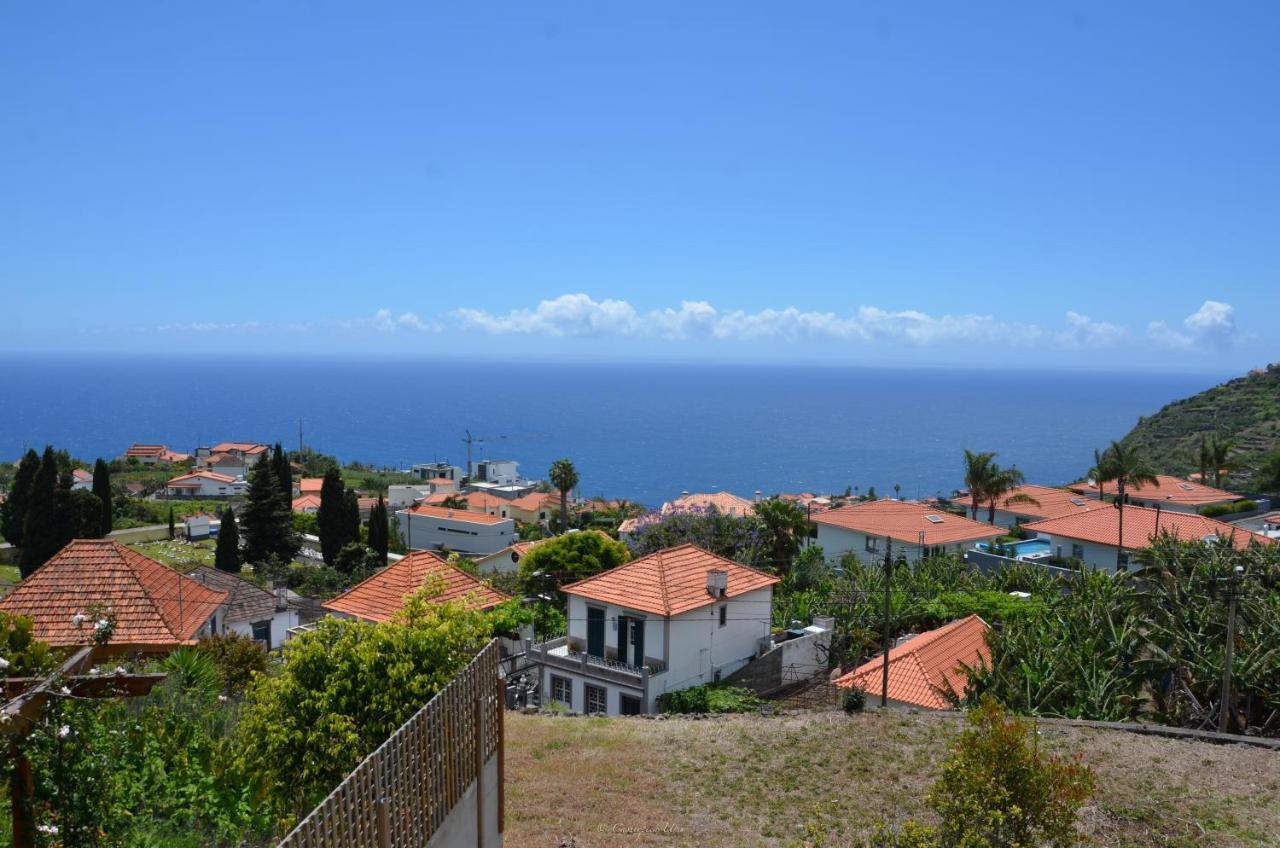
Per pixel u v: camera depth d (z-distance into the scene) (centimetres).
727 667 3422
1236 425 12519
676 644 3195
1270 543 4775
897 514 6594
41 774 931
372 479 14812
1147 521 5938
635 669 3125
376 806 859
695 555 3625
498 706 1239
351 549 7169
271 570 6744
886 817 1653
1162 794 1714
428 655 1378
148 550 7712
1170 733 2034
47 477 6197
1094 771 1819
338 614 3378
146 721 1288
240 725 1405
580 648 3438
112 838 1005
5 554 7119
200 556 7488
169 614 2503
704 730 2205
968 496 9838
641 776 1892
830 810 1695
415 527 10244
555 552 4966
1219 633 2983
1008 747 1138
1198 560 3969
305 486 12850
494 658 1230
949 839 1132
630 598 3281
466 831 1106
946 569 5047
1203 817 1622
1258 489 9144
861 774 1862
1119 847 1516
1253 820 1611
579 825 1634
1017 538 7219
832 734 2092
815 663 3716
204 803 1195
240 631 3856
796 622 4016
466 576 3606
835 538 6488
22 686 939
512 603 3578
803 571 5231
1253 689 2656
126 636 2259
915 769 1873
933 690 2859
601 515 11419
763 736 2114
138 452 16575
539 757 2030
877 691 2930
